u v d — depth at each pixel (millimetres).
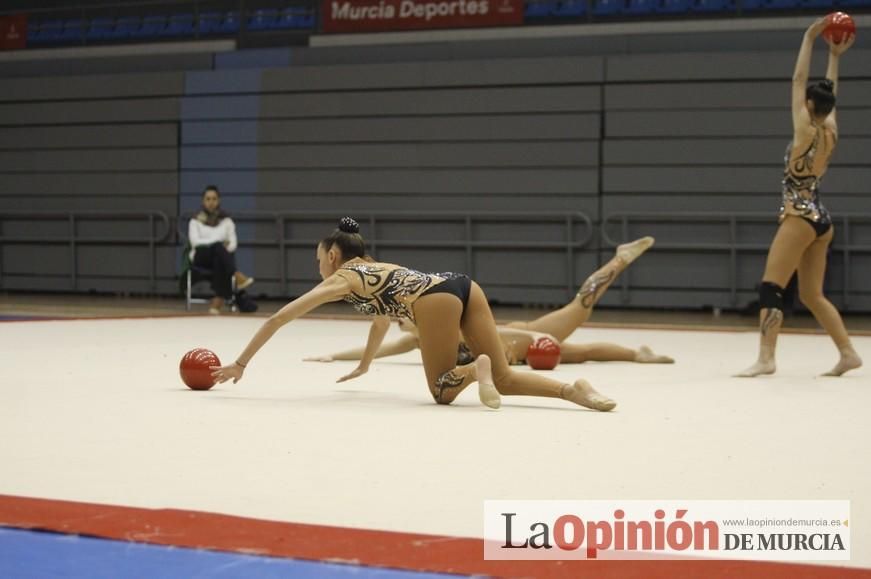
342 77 17234
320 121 17359
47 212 18719
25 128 18953
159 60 18391
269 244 17688
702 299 15805
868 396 6383
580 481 3822
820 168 7629
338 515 3314
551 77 16297
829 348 9945
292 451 4391
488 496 3576
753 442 4680
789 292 14812
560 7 16906
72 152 18672
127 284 18531
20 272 19172
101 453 4324
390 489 3678
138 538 3010
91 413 5402
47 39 19531
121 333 10781
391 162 17047
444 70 16766
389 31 17453
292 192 17516
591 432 4922
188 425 5043
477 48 16906
